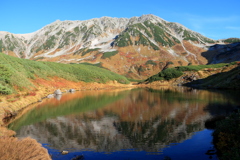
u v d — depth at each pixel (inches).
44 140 827.4
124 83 5088.6
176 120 1147.9
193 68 5433.1
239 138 665.0
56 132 943.7
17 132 945.5
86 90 3585.1
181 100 1993.1
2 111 1283.2
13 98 1582.2
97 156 665.0
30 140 791.1
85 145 768.9
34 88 2342.5
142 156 660.1
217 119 1128.2
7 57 2714.1
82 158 651.5
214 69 5118.1
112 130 970.7
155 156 657.6
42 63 3855.8
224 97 2142.0
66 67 4419.3
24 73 2578.7
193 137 835.4
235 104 1648.6
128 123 1104.8
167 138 834.8
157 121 1137.4
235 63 4862.2
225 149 666.8
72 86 3631.9
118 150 714.8
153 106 1663.4
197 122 1083.3
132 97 2383.1
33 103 1855.3
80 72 4379.9
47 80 3164.4
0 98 1464.1
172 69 5762.8
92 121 1159.6
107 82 4601.4
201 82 4626.0
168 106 1644.9
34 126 1055.0
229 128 762.2
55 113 1402.6
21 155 639.8
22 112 1438.2
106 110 1512.1
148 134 898.1
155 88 4143.7
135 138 845.8
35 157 627.5
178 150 703.1
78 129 994.1
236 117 795.4
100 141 810.8
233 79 3378.4
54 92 2746.1
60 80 3587.6
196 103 1768.0
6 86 1670.8
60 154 682.8
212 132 887.7
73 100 2105.1
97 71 5027.1
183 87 4266.7
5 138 821.9
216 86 3560.5
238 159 542.0
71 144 780.0
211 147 716.0
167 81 5418.3
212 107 1531.7
